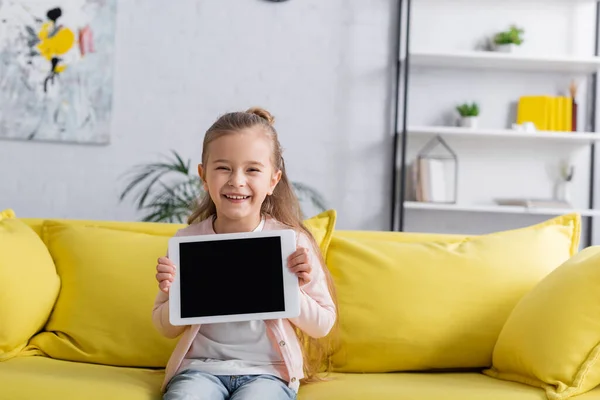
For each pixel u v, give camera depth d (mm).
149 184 3676
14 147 3627
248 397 1539
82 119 3621
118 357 1915
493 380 1793
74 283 1994
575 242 2152
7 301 1865
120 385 1634
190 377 1608
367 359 1908
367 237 2205
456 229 3820
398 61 3691
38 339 1957
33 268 1934
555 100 3697
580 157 3854
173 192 3666
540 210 3576
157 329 1733
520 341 1739
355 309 1925
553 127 3686
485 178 3822
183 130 3689
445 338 1889
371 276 1954
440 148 3803
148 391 1635
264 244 1687
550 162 3846
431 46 3793
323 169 3740
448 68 3799
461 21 3797
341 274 1985
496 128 3809
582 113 3861
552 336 1674
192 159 3693
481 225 3832
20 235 1989
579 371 1634
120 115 3668
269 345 1694
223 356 1682
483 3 3801
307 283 1706
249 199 1745
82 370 1774
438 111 3795
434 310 1903
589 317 1671
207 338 1700
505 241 2055
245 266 1676
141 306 1938
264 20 3713
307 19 3727
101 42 3619
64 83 3609
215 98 3699
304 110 3730
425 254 1999
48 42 3596
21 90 3592
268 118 2016
